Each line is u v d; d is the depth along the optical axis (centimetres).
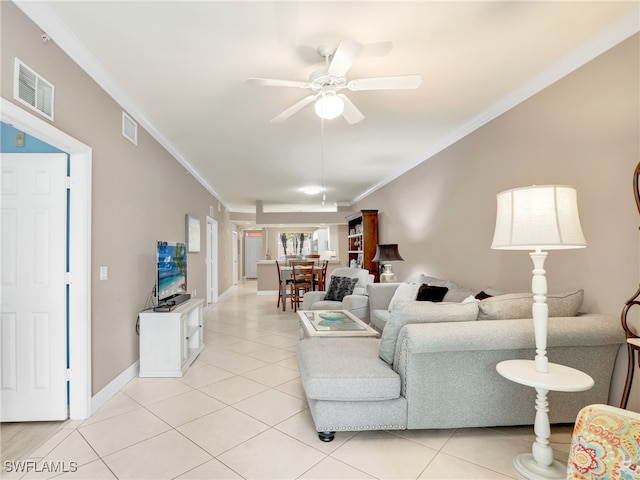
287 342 445
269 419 239
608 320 215
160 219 405
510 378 175
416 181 515
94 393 252
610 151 227
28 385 234
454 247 414
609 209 228
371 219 675
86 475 179
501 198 192
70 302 238
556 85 266
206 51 235
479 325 205
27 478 176
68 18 201
